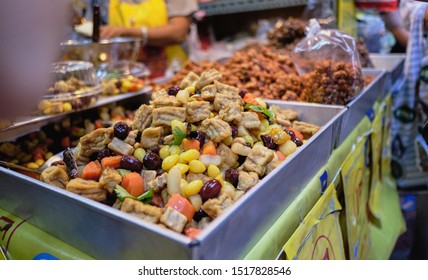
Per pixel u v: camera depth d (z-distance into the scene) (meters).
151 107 0.46
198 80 0.52
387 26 1.03
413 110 0.95
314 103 0.64
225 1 1.44
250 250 0.37
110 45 0.76
